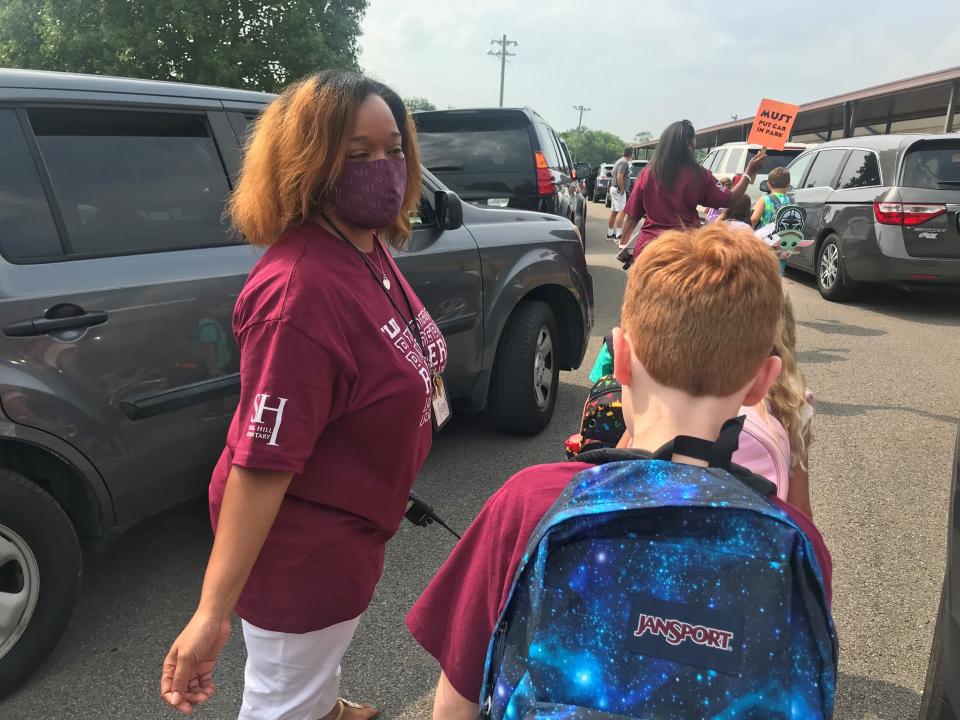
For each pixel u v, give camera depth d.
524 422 3.91
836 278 7.46
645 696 0.71
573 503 0.78
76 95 2.23
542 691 0.74
